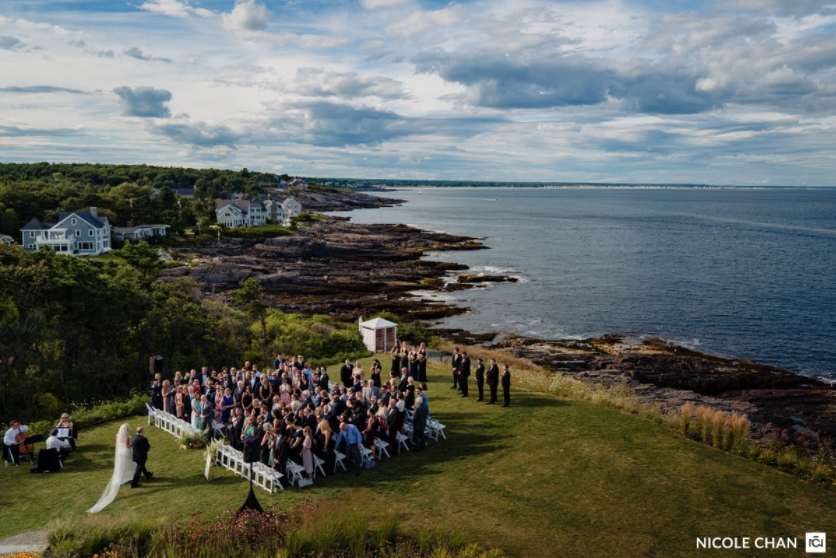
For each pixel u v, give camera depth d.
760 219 193.25
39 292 27.53
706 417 18.56
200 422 18.38
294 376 20.62
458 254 105.94
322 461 15.48
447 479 15.35
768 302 64.81
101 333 30.31
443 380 26.64
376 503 13.94
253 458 15.18
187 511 13.61
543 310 62.59
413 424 17.34
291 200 186.00
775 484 14.85
